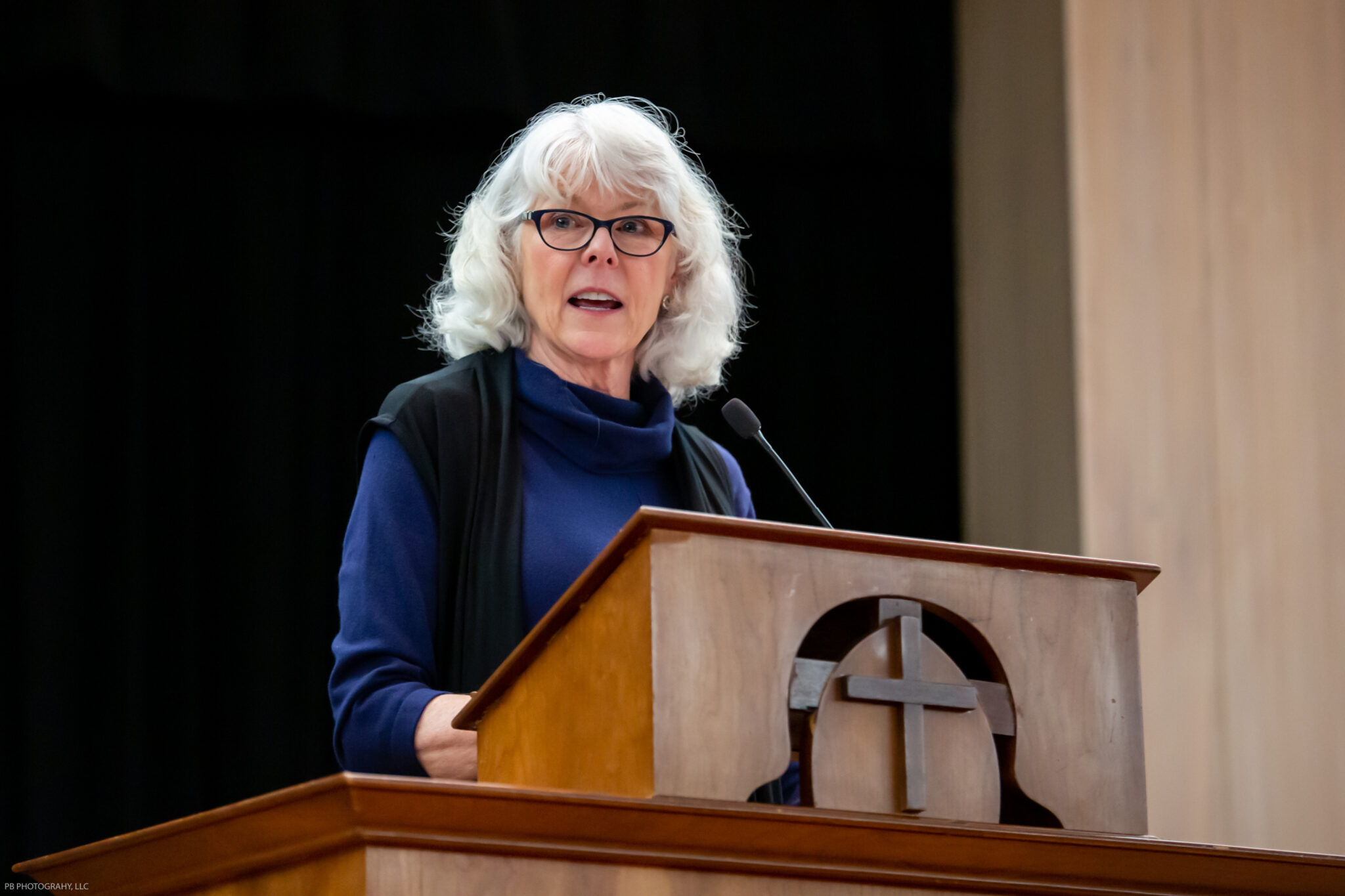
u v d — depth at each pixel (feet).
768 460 41.96
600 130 19.34
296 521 37.52
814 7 42.68
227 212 38.09
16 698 35.14
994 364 41.57
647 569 11.66
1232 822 36.70
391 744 15.83
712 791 11.43
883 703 12.21
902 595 12.58
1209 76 40.01
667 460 19.97
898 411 42.88
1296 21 40.52
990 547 12.86
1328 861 13.02
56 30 36.11
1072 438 38.65
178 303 37.50
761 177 42.96
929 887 11.94
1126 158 39.45
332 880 10.53
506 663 13.30
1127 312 38.86
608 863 10.87
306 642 37.17
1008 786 12.89
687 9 41.34
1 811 34.63
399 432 18.04
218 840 11.14
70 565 35.91
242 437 37.35
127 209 37.50
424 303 38.75
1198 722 37.06
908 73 43.09
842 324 42.91
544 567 17.81
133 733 35.53
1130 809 13.10
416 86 38.55
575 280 19.13
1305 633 37.81
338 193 38.83
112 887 12.12
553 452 18.95
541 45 39.70
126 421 36.73
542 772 12.88
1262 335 39.11
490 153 39.58
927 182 43.55
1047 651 13.10
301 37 37.91
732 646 11.75
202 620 36.63
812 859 11.47
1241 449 38.52
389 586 17.30
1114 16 39.93
